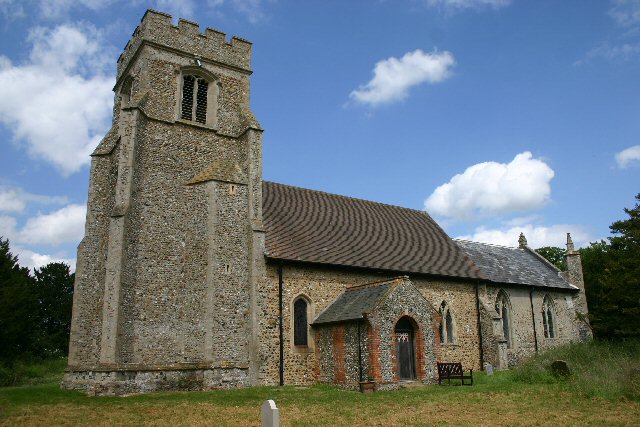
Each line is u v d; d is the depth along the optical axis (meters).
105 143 25.36
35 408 16.17
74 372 20.98
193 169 24.89
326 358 24.08
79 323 22.64
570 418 13.82
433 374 23.78
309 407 16.56
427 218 37.97
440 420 13.87
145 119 24.06
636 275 28.70
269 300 23.81
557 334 37.47
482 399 17.75
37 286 57.22
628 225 30.47
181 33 26.11
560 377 21.17
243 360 22.44
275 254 24.36
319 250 26.58
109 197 23.98
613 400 16.42
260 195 25.00
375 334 21.89
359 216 33.03
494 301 33.91
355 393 20.36
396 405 16.83
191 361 21.78
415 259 30.55
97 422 13.76
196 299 22.56
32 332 47.78
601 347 27.67
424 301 24.44
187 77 26.23
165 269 22.77
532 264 40.44
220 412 15.35
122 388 19.62
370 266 27.36
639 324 29.30
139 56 25.28
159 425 13.30
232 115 26.84
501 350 30.45
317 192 33.44
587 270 43.31
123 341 20.70
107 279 20.80
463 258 33.88
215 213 23.45
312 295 25.39
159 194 23.59
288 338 24.02
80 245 23.62
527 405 16.12
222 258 23.05
